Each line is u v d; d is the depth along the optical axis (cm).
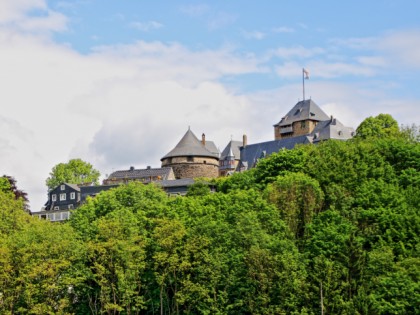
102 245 8875
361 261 8219
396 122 15900
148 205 10638
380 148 11775
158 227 9194
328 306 7938
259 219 9369
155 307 8994
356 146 12044
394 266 8119
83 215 10819
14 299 8694
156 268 8750
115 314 8956
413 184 10525
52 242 9094
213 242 8988
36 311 8381
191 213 10044
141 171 19600
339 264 8250
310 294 8081
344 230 8981
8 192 13250
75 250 9000
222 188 13062
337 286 8106
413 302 7556
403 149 11575
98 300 9138
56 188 19725
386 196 9769
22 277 8581
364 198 9881
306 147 13038
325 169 11288
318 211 10162
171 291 9194
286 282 8206
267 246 8656
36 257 8869
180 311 8912
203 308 8462
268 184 11081
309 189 10112
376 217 9388
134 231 9331
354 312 7794
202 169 19250
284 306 8150
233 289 8569
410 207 9562
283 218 9825
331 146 12419
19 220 10788
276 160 12194
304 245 9181
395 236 9025
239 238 8869
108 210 10850
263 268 8331
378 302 7719
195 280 8788
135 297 8688
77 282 8762
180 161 19225
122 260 8862
